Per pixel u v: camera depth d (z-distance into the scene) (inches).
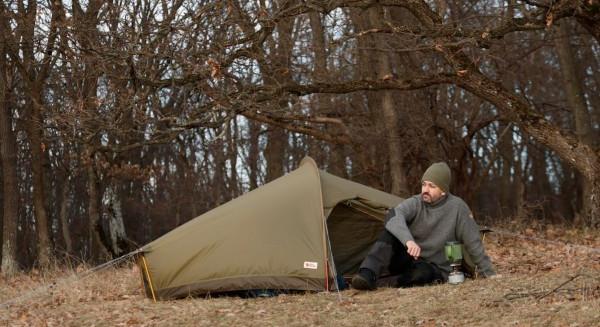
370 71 698.2
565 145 492.4
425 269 288.0
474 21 708.7
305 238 293.3
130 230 1208.2
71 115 490.6
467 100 780.6
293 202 304.8
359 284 274.5
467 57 487.2
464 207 291.9
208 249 295.7
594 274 273.1
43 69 627.5
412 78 498.6
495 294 247.9
